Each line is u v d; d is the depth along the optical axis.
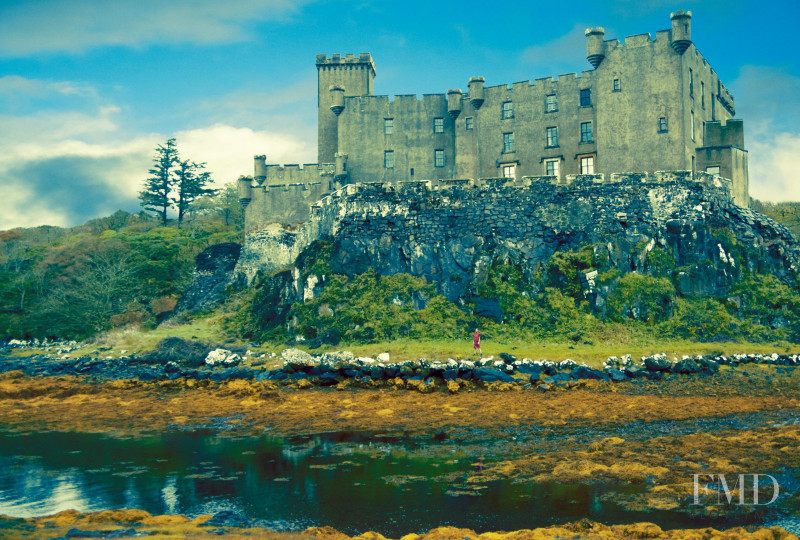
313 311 44.12
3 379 38.16
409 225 47.19
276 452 20.98
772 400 28.09
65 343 54.69
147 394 33.25
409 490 16.47
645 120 51.84
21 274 73.44
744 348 38.31
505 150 58.06
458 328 41.38
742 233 46.81
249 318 49.66
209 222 95.94
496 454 20.11
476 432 23.48
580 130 55.34
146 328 56.56
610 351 37.41
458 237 46.38
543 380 32.12
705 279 43.88
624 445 20.61
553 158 56.12
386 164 62.44
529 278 44.38
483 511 14.84
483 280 44.56
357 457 20.12
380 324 41.91
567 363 34.75
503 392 30.78
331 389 32.62
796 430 21.56
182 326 51.75
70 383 36.03
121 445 22.39
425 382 32.09
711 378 32.94
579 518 14.32
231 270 62.50
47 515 14.74
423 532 13.56
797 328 40.78
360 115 63.16
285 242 60.78
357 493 16.28
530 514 14.62
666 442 20.75
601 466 18.20
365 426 25.05
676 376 33.34
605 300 42.47
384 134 62.72
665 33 51.69
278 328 45.16
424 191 47.78
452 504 15.35
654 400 28.45
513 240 45.97
